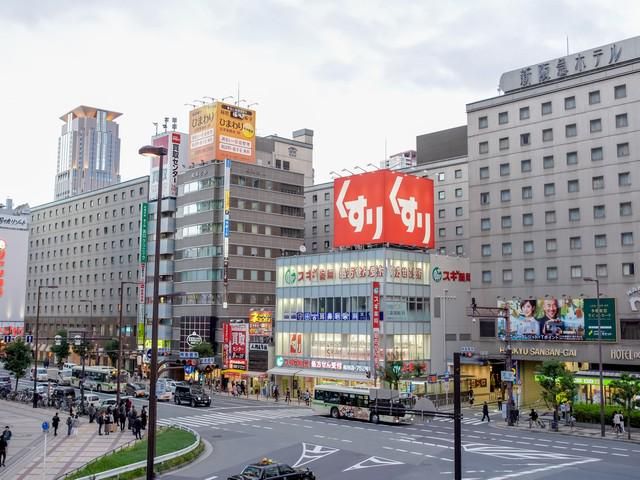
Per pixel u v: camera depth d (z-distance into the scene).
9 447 41.72
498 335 71.00
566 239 68.00
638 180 63.69
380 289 70.06
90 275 126.19
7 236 72.62
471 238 75.25
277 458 37.06
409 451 39.28
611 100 66.19
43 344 136.75
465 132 102.00
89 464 33.44
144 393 77.88
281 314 80.94
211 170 96.94
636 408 51.62
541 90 71.44
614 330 63.09
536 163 71.00
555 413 50.31
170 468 34.12
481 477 31.47
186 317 97.94
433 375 68.00
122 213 119.19
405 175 75.38
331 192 112.88
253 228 97.38
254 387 81.19
